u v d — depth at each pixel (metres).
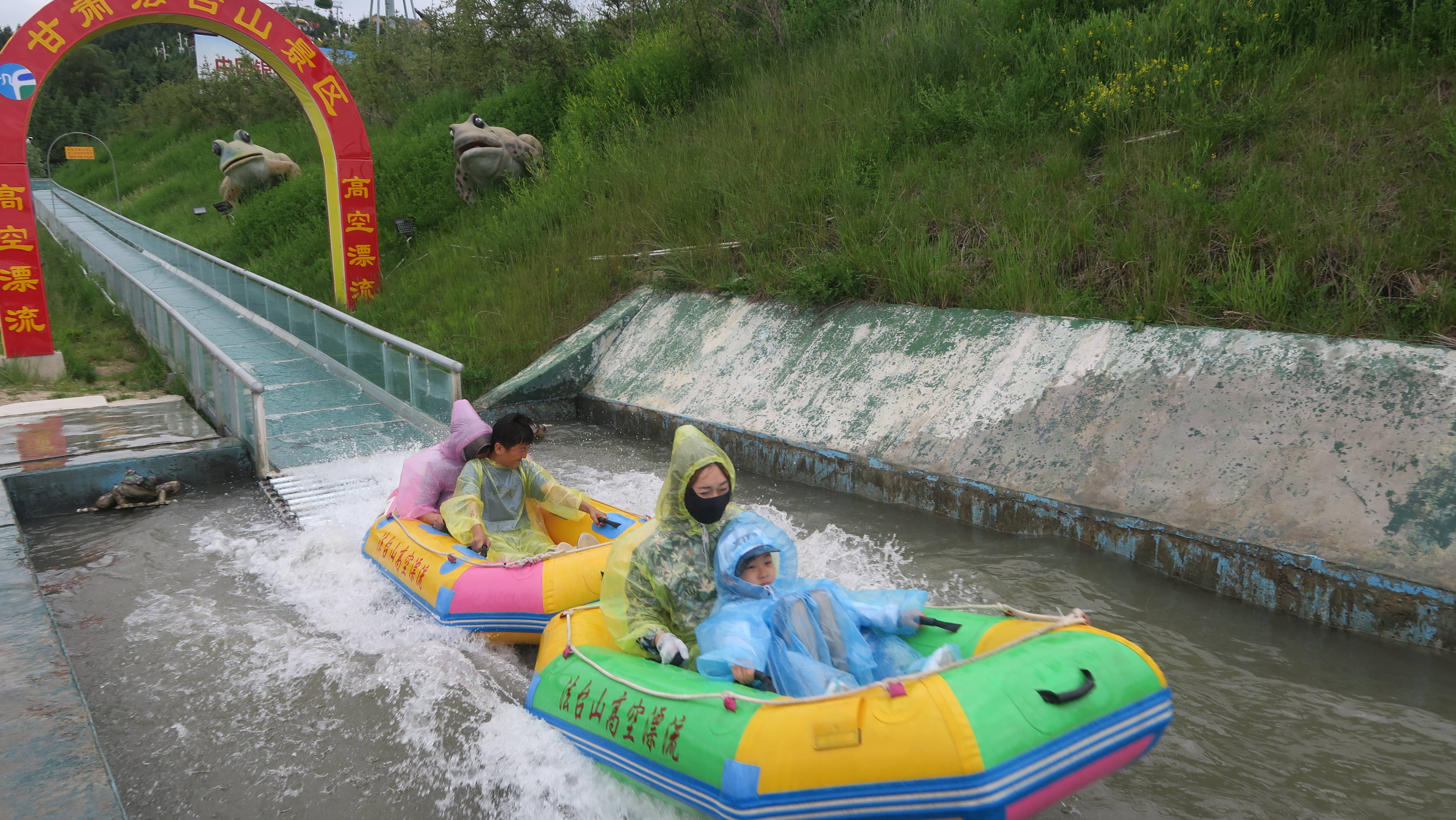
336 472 8.34
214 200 28.11
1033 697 2.82
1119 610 5.22
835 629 3.43
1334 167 7.52
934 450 7.29
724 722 3.11
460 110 23.08
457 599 5.00
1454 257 6.15
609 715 3.54
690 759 3.14
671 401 9.91
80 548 6.78
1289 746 3.89
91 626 5.42
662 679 3.49
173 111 40.66
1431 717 4.08
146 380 11.63
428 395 9.43
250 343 13.26
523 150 17.58
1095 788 3.64
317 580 6.07
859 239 9.86
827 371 8.79
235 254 20.38
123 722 4.32
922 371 8.03
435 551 5.39
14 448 8.38
